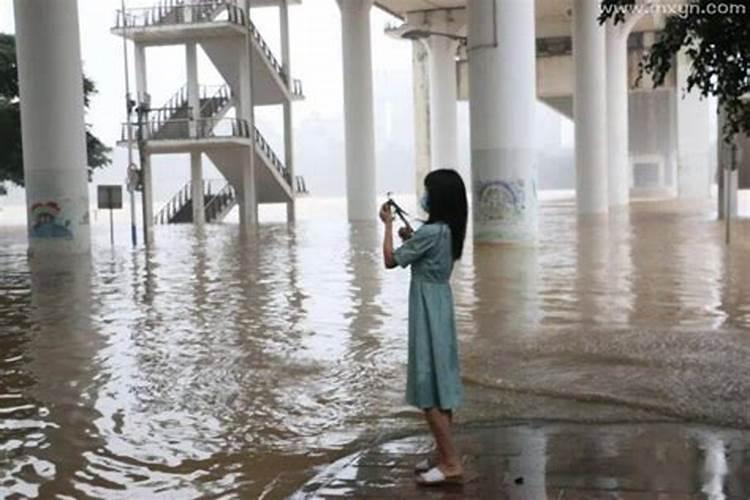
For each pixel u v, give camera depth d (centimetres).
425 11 5128
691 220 3384
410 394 568
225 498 564
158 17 3884
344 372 905
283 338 1101
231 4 3903
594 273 1698
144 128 3888
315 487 565
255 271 1923
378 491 549
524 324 1147
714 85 625
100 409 787
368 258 2186
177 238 3144
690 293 1384
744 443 629
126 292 1614
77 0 2423
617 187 4888
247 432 708
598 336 1041
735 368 859
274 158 4222
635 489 537
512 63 2345
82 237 2462
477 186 2409
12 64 3541
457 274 1728
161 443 684
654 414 714
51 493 582
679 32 617
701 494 527
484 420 709
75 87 2417
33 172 2420
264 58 4128
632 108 6950
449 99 5178
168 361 982
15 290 1677
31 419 758
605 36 4822
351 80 4150
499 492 538
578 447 628
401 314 1262
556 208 4956
